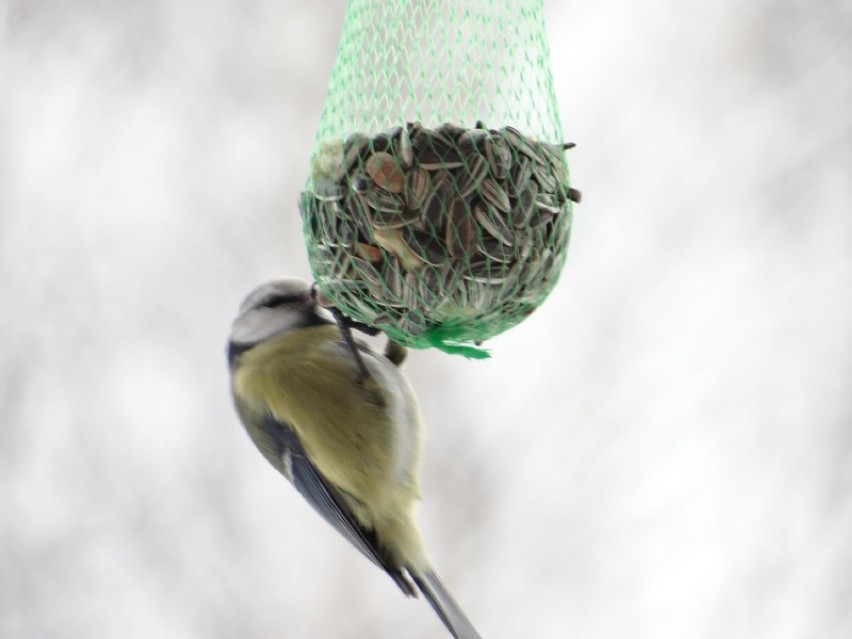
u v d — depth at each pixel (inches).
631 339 367.9
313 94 384.5
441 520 347.9
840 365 360.2
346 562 353.7
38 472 360.5
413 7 208.4
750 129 394.9
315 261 197.3
